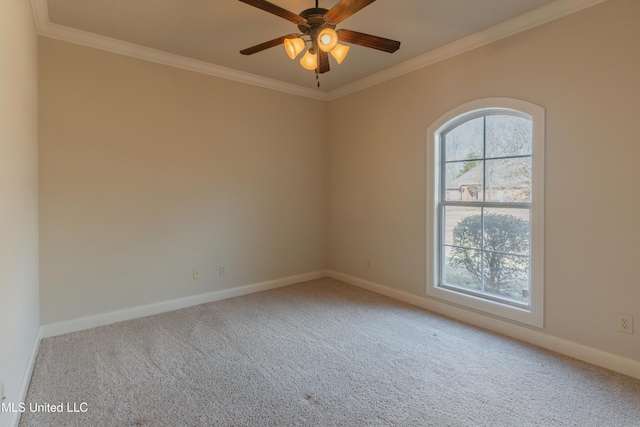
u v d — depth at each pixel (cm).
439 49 319
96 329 298
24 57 212
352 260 439
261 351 257
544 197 258
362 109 414
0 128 151
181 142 351
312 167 459
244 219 399
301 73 387
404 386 211
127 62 316
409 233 363
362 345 267
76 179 294
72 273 293
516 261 285
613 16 222
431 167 338
